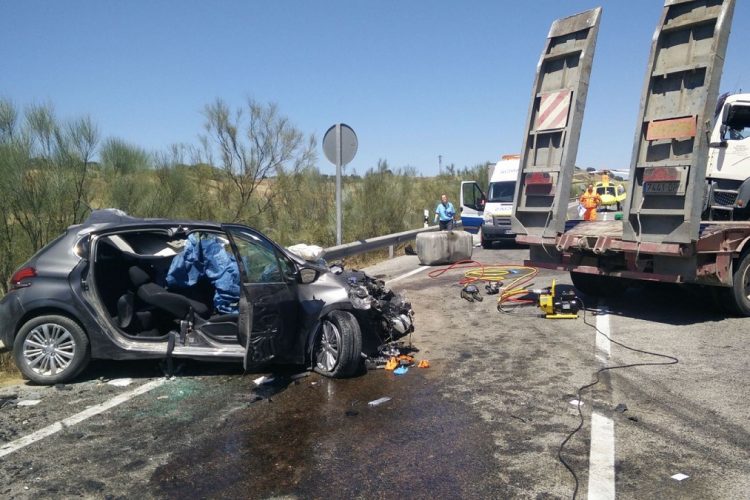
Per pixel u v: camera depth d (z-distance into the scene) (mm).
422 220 24969
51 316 6254
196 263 6746
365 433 5012
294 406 5668
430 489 4066
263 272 6508
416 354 7336
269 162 18156
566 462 4383
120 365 6965
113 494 4109
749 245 8398
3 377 6629
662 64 8055
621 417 5172
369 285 7238
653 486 4012
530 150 9547
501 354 7184
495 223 18859
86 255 6332
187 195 14641
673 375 6191
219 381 6406
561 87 9148
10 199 9695
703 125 7469
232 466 4484
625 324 8461
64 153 10547
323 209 19562
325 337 6496
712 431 4820
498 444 4723
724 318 8625
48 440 4980
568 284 11609
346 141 14094
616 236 8492
